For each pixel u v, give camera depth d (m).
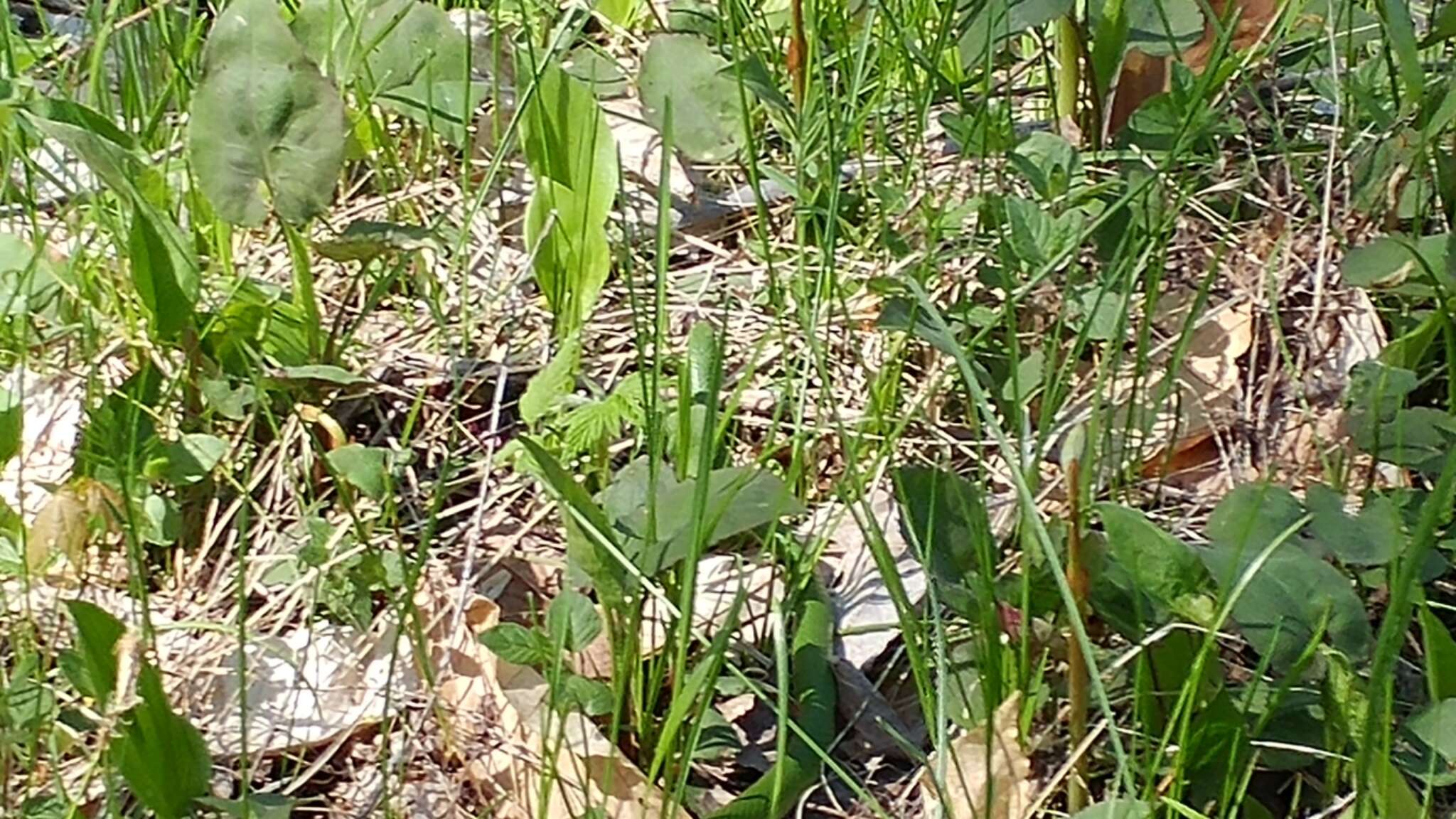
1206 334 0.77
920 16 0.88
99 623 0.58
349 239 0.71
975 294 0.79
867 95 0.90
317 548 0.68
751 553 0.69
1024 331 0.77
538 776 0.62
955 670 0.61
